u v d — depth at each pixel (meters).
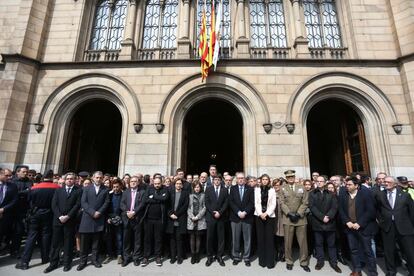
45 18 11.82
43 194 6.20
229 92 10.65
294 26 11.63
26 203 6.88
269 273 5.66
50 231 6.25
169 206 6.39
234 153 17.19
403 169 9.62
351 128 11.71
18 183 7.19
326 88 10.51
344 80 10.53
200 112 15.82
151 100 10.62
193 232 6.34
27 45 11.03
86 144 13.95
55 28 11.93
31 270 5.72
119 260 6.24
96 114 14.28
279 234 6.32
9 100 10.12
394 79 10.52
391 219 5.61
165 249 6.94
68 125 11.02
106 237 6.41
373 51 11.06
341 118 12.30
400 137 9.95
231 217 6.39
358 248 5.71
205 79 10.62
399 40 10.73
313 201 6.16
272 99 10.38
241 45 11.20
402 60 10.41
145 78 10.85
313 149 16.50
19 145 10.08
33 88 10.87
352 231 5.77
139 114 10.44
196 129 17.59
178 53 11.23
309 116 15.36
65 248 5.81
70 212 5.82
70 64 11.10
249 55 11.08
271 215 6.14
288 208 6.14
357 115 11.00
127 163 10.01
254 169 9.83
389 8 11.45
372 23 11.45
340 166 13.91
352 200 5.88
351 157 11.72
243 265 6.14
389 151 9.81
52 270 5.70
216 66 10.74
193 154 17.92
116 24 12.78
